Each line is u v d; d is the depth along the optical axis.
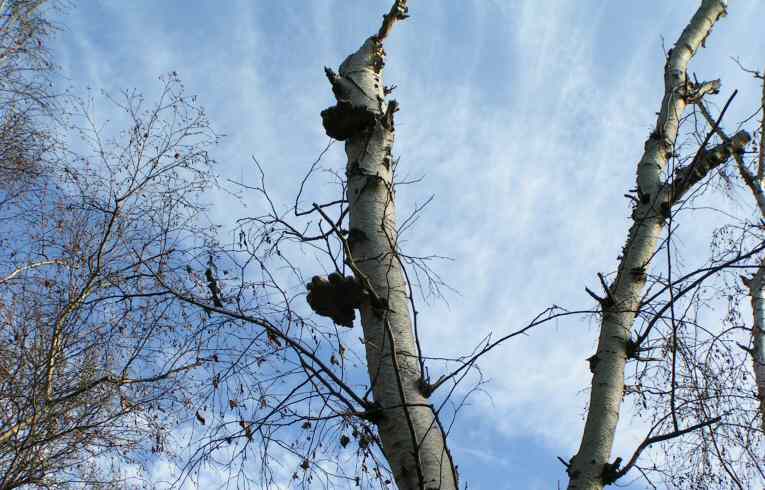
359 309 3.76
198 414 3.94
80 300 5.45
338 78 4.73
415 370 3.50
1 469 5.18
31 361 5.42
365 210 4.04
